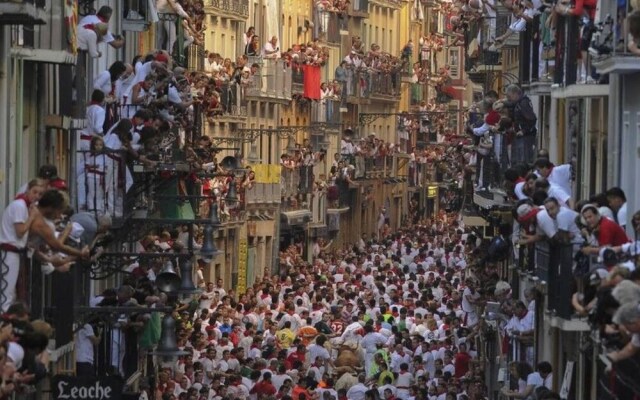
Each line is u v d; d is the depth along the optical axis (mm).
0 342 31797
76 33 46312
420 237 136750
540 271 51438
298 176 124562
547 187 47469
